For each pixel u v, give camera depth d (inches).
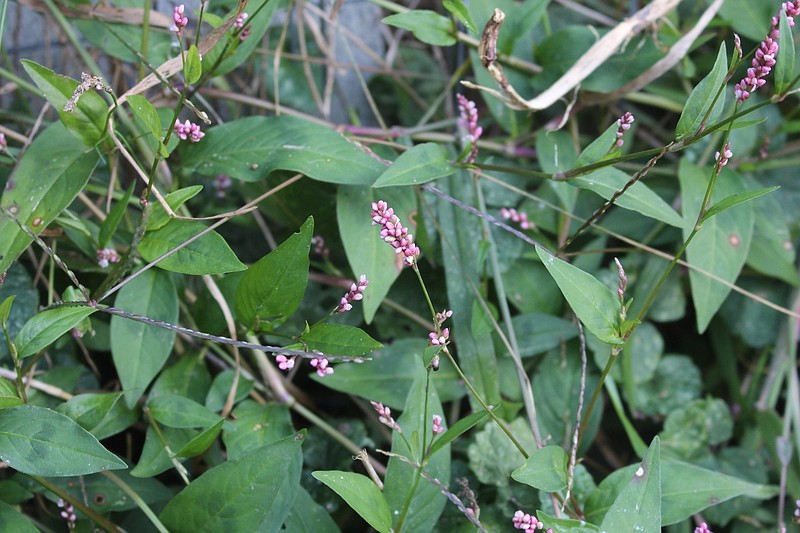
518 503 29.7
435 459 28.3
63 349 30.8
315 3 34.6
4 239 28.2
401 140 32.5
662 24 31.8
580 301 27.0
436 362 27.2
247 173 29.6
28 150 28.9
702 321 30.7
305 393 32.2
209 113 33.4
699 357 34.3
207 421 28.7
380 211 26.6
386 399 30.6
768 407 32.5
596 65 30.5
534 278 32.4
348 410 32.6
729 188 31.5
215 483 27.4
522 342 31.4
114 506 28.9
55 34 33.5
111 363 32.2
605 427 33.4
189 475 30.7
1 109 32.8
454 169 29.7
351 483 26.9
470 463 30.0
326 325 27.7
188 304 30.6
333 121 35.3
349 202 30.0
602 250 30.3
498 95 29.8
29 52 33.9
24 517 27.9
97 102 28.1
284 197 31.9
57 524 29.8
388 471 27.9
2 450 26.7
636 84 31.5
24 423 26.8
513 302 32.2
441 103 34.8
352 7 35.0
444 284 32.3
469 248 31.5
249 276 28.2
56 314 27.2
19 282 30.0
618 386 32.8
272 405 30.1
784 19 26.8
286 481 28.0
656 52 31.6
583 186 29.0
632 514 26.3
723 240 31.0
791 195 33.1
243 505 27.4
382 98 35.5
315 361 27.0
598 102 32.4
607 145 28.5
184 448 28.1
